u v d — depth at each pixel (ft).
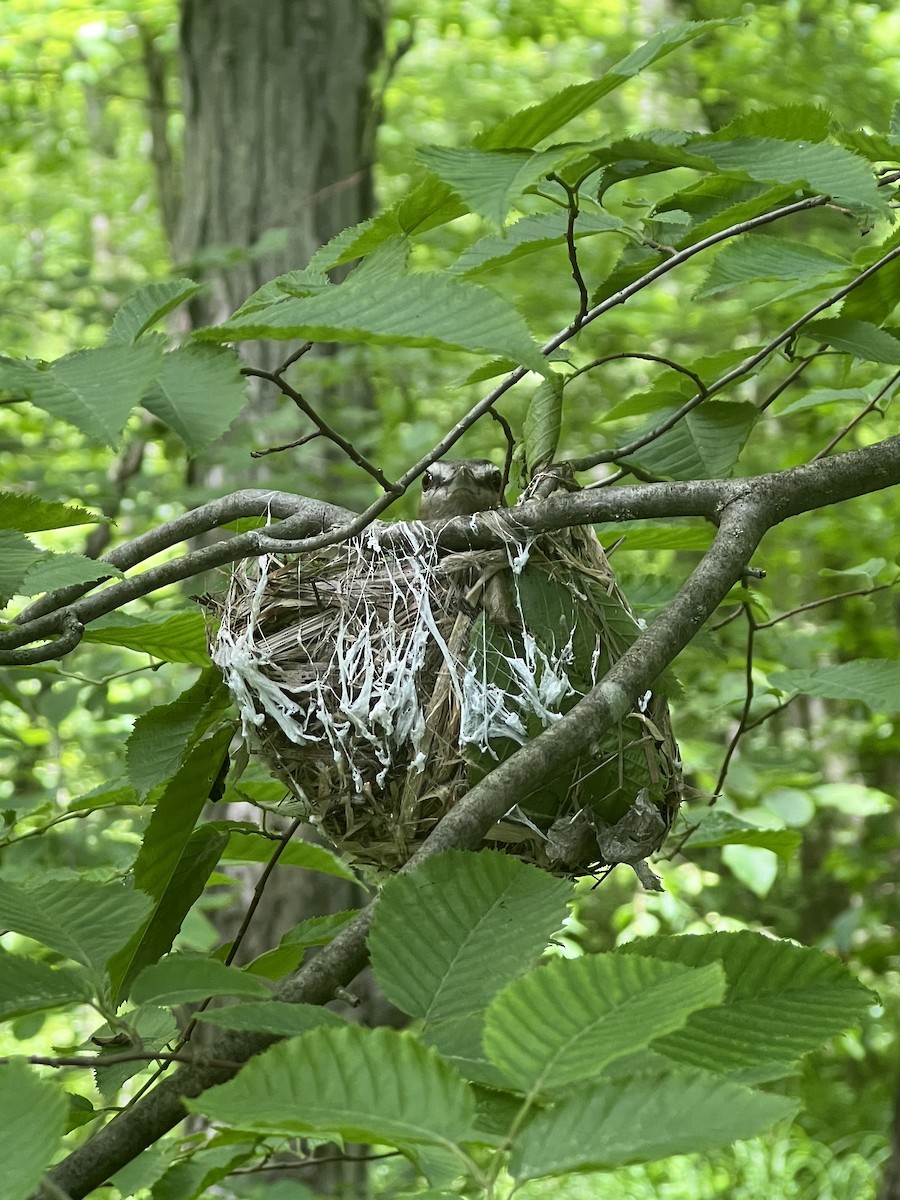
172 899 7.03
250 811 15.99
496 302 4.30
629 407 8.21
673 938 4.79
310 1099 3.25
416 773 6.54
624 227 6.83
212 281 19.21
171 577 6.59
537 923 4.44
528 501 7.22
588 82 5.25
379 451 18.83
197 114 20.02
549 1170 3.14
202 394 5.26
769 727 25.12
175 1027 6.10
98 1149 4.50
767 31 29.53
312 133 19.86
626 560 23.17
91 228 43.55
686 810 13.15
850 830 28.19
